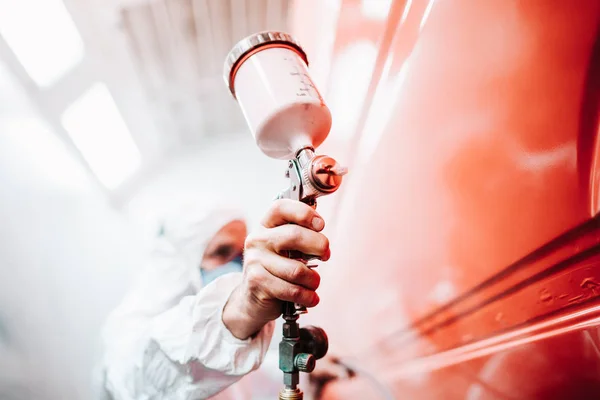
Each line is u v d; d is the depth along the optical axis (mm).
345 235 983
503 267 617
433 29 706
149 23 1670
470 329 666
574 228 532
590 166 509
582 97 523
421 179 747
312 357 448
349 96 941
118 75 2002
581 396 522
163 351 614
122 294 2299
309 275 439
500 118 615
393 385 801
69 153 2273
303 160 468
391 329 816
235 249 1224
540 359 570
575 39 529
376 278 861
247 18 1643
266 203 2158
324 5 1056
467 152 663
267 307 488
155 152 2471
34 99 1964
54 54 1867
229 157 2371
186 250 1175
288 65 495
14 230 1839
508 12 604
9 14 1650
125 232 2469
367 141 889
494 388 622
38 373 1832
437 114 709
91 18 1676
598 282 502
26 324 1819
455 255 689
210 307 590
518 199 595
